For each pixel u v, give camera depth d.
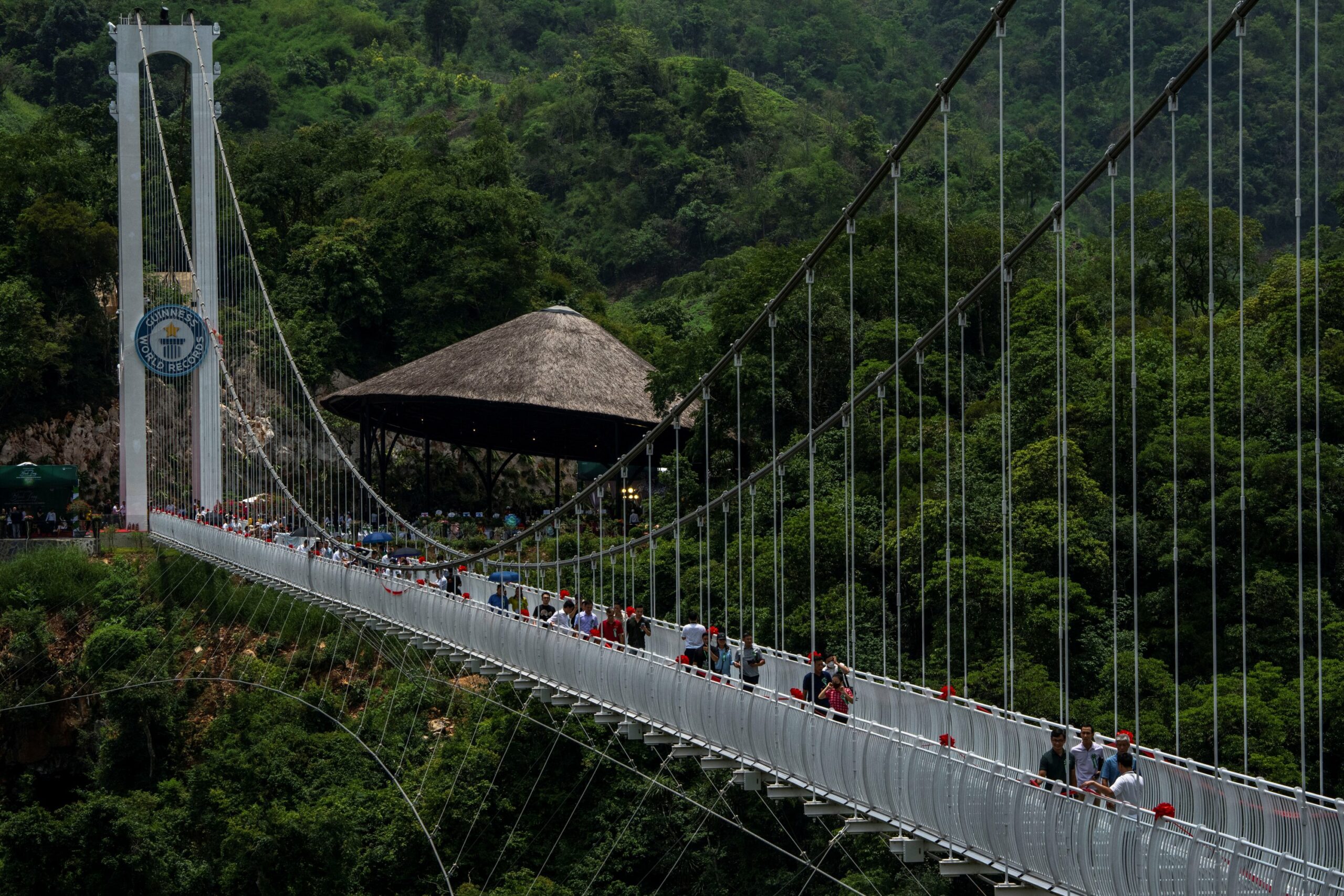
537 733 68.50
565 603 50.97
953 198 172.62
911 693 34.84
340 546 73.56
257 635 88.75
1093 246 118.56
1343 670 52.94
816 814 32.31
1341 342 68.88
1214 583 35.28
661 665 38.78
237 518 93.75
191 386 102.50
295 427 112.12
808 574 65.06
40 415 116.25
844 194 199.50
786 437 83.12
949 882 51.88
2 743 86.38
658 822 62.41
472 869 65.31
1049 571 61.97
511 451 111.75
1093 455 67.88
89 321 120.69
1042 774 27.20
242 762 72.31
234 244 109.94
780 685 40.59
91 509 112.88
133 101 101.38
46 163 126.25
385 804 69.00
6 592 91.62
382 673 82.19
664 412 92.19
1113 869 23.08
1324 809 23.75
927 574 61.31
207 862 68.38
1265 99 187.50
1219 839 23.77
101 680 85.88
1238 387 67.25
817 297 82.94
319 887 64.19
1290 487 60.97
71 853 65.88
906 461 70.56
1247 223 96.50
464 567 66.38
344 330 132.12
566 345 101.69
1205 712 51.31
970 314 92.06
